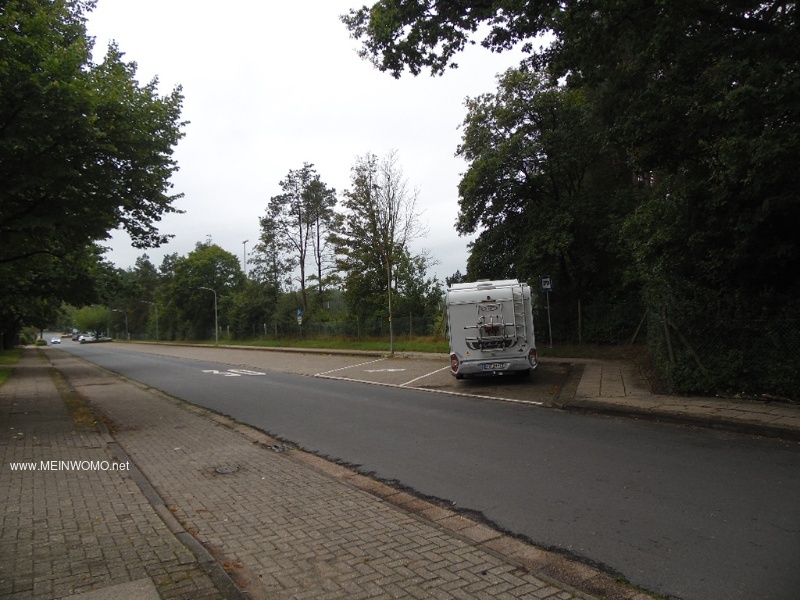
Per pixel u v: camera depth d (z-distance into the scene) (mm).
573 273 22344
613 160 21422
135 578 3775
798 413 8469
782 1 9438
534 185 22438
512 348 14266
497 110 22094
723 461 6473
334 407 12094
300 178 53250
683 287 11117
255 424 10438
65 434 9383
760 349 9984
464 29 12289
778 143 7801
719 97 9500
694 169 10656
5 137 9625
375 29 12141
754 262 9820
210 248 78000
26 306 36000
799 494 5246
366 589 3643
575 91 20719
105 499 5680
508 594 3518
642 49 10953
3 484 6270
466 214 23797
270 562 4137
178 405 13586
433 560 4082
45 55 9930
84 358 43125
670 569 3832
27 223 10820
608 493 5496
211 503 5641
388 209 29844
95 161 11453
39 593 3559
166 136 13578
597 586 3639
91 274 31031
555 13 10062
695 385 10484
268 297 58281
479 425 9305
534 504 5289
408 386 15484
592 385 12789
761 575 3688
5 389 18016
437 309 35875
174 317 84875
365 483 6328
